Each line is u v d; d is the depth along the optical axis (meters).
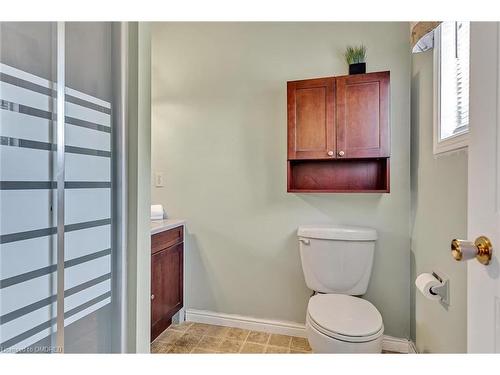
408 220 1.79
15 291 0.67
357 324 1.28
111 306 0.93
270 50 2.04
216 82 2.14
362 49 1.79
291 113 1.82
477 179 0.63
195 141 2.19
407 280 1.80
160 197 2.26
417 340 1.66
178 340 1.93
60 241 0.75
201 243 2.18
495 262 0.58
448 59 1.32
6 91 0.65
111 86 0.93
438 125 1.35
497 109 0.58
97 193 0.88
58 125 0.75
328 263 1.76
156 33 2.26
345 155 1.72
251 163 2.08
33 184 0.70
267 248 2.05
